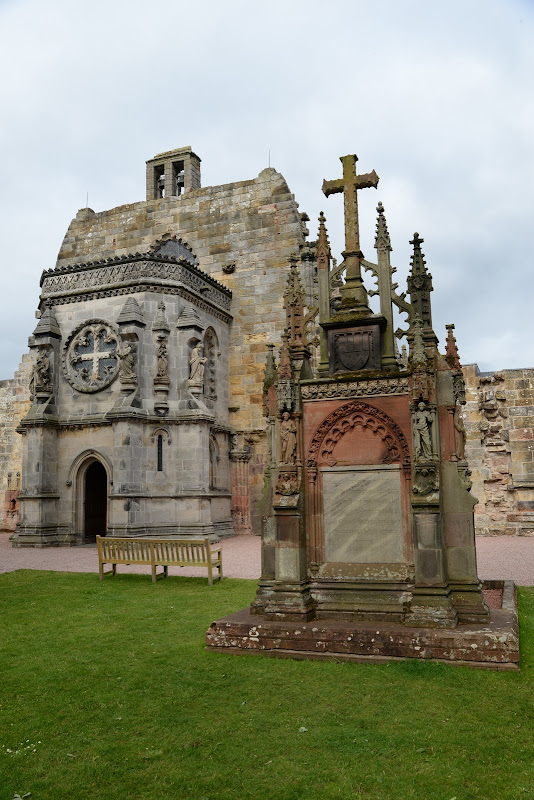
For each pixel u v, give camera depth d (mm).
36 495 26922
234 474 31609
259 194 34125
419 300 10633
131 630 10727
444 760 5445
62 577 17375
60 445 27938
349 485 9875
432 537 8891
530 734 5938
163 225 36406
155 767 5441
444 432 9508
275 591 9484
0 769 5445
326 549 9836
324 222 11188
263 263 33281
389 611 9094
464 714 6422
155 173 38562
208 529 26578
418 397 9297
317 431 10109
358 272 10922
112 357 27719
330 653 8438
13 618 11945
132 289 27875
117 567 19391
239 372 32688
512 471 28328
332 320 10672
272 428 10656
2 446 38844
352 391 9992
